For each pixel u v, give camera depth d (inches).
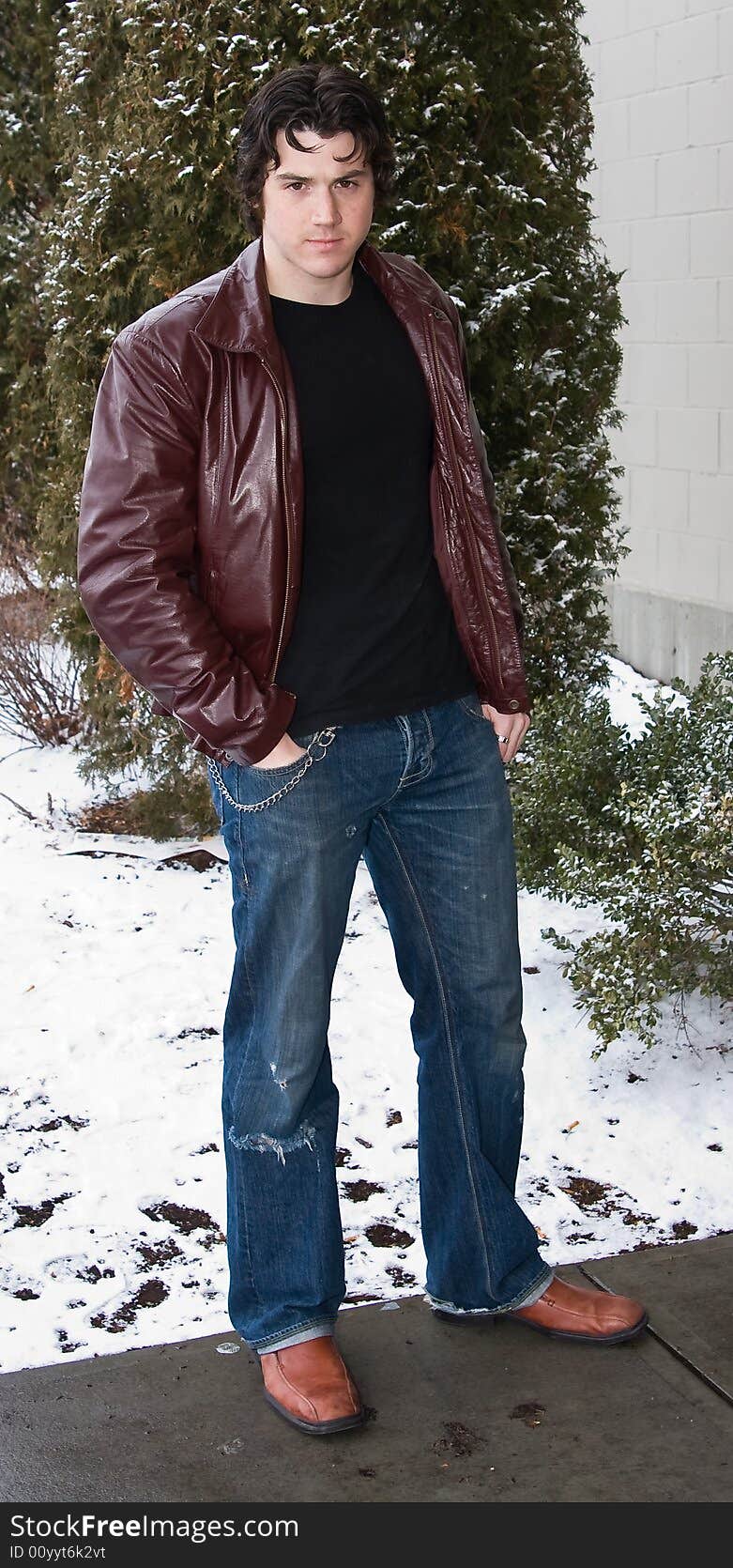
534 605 189.0
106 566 82.7
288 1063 88.5
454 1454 87.2
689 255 255.0
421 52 167.6
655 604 276.1
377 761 86.4
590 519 192.1
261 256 83.7
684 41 249.6
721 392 250.7
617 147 272.4
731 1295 102.0
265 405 82.1
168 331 81.4
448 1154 96.3
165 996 155.6
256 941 88.0
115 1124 130.1
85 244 181.2
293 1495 84.1
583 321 185.2
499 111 173.5
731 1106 129.6
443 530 89.0
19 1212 116.4
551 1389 93.0
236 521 83.1
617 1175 120.1
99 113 188.9
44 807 219.3
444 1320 100.3
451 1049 94.6
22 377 245.3
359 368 84.5
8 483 253.3
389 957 163.9
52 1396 92.8
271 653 84.9
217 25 165.5
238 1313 94.0
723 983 133.4
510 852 92.9
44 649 269.4
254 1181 91.4
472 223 170.9
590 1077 135.7
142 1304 104.8
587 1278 104.3
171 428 81.3
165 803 203.3
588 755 154.6
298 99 78.0
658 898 132.3
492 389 178.7
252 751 82.4
